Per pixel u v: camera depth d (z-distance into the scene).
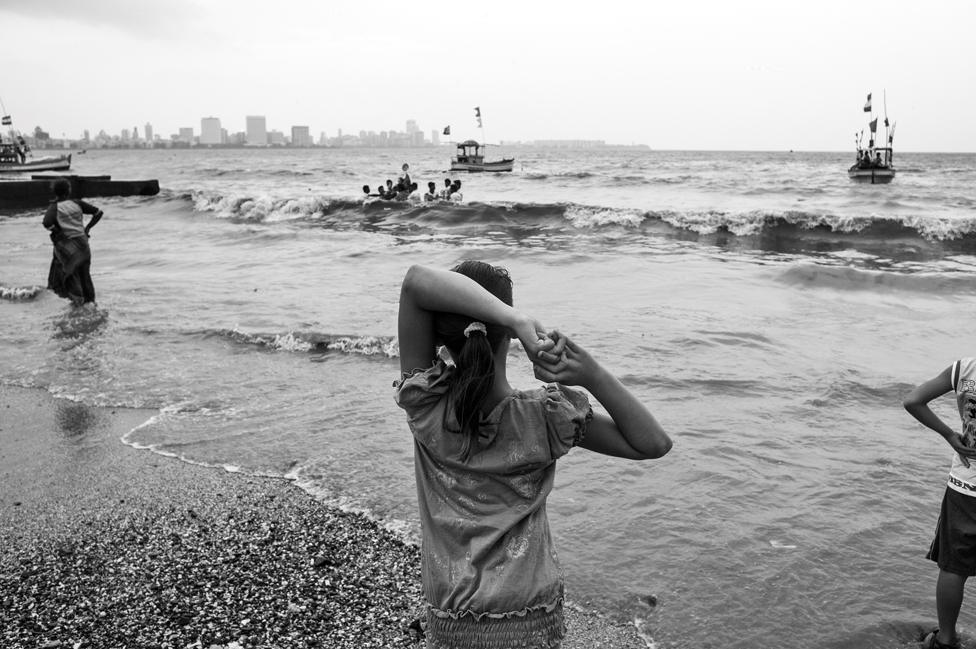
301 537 4.57
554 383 2.01
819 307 10.56
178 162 106.12
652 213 20.95
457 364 1.88
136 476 5.52
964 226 18.59
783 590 3.85
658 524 4.53
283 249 17.31
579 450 5.63
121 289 12.64
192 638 3.60
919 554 4.17
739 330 9.11
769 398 6.74
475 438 1.91
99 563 4.35
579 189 37.28
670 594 3.84
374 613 3.78
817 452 5.55
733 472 5.21
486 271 2.01
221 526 4.74
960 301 11.05
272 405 6.93
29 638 3.63
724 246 18.09
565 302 10.86
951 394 6.82
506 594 1.87
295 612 3.81
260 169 69.62
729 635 3.52
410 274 1.96
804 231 19.72
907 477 5.12
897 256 16.91
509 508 1.96
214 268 14.70
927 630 3.54
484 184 41.09
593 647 3.49
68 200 11.20
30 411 7.00
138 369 8.19
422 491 2.03
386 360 8.25
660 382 7.14
